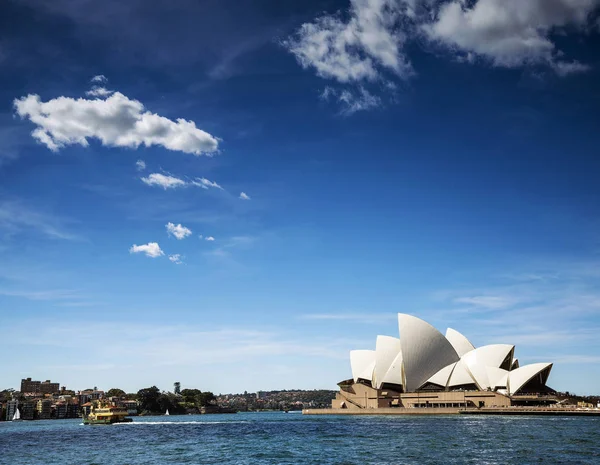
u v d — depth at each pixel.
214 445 72.19
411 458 52.84
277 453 60.28
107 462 57.62
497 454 53.81
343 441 70.38
